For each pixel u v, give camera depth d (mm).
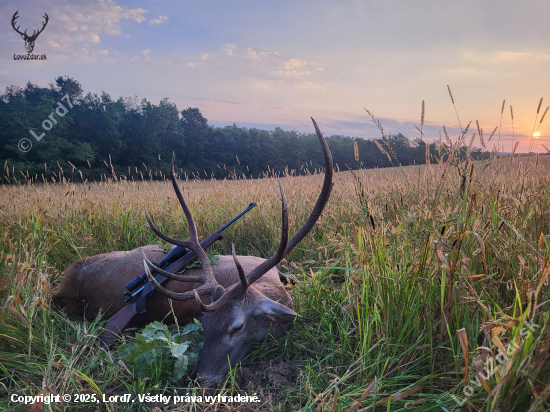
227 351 2754
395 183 4820
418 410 1976
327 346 2922
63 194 6332
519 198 3180
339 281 4008
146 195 7199
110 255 3832
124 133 75688
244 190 8008
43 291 3314
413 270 2414
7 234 4129
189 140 90375
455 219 2592
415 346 2289
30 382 2512
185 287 3473
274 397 2510
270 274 3596
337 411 2033
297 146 107438
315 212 2951
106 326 3156
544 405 1693
